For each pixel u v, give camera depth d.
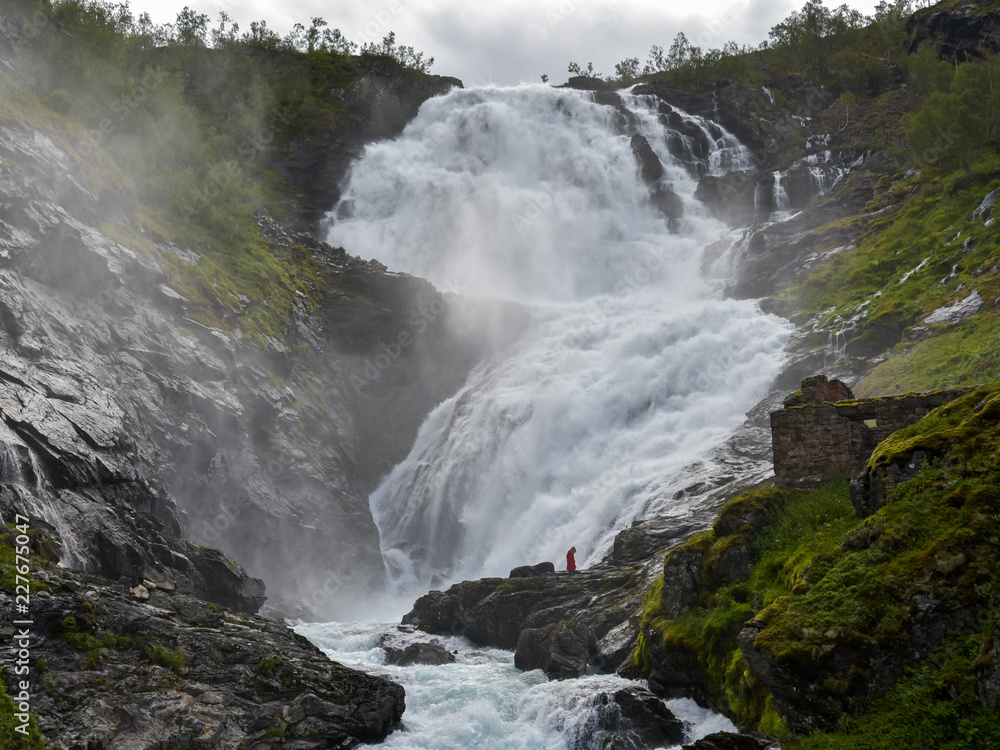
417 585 46.19
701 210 76.00
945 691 12.78
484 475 48.91
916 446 15.65
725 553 19.75
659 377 49.47
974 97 63.69
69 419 29.03
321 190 76.25
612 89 97.31
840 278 52.84
